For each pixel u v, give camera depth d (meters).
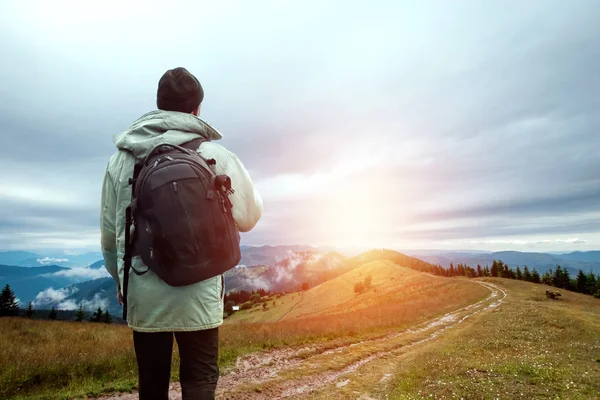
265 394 7.31
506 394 7.04
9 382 7.21
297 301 149.62
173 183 1.65
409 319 27.52
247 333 15.91
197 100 2.24
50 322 25.12
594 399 6.60
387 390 7.66
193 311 1.74
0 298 84.12
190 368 1.83
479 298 56.22
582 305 46.75
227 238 1.78
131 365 8.68
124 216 1.89
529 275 127.50
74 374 7.82
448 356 11.91
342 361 10.73
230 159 2.07
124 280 1.80
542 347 13.66
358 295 120.25
